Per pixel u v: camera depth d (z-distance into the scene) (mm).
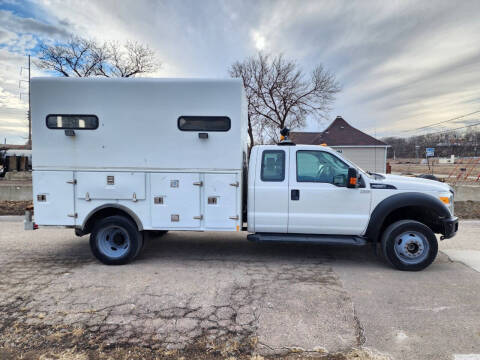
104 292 3699
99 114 4512
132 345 2650
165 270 4484
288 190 4617
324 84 23281
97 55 24062
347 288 3842
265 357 2494
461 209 9602
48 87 4488
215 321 3041
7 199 10898
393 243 4441
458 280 4102
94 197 4621
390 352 2553
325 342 2693
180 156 4535
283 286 3904
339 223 4586
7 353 2535
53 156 4594
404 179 4730
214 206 4586
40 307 3314
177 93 4453
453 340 2721
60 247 5730
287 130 5027
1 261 4891
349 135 25156
